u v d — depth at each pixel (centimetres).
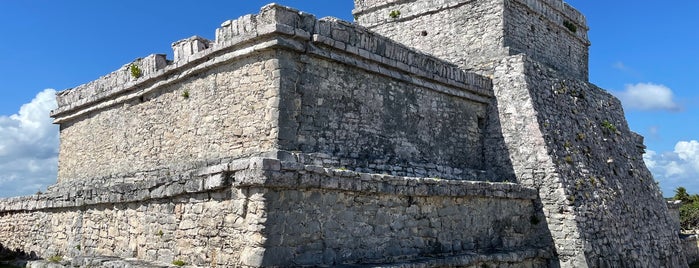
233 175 1080
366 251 1178
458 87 1791
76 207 1533
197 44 1533
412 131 1653
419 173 1622
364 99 1522
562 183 1652
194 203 1170
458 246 1398
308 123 1373
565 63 2283
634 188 1972
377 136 1542
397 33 2217
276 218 1030
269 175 1010
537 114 1764
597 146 1930
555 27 2245
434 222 1343
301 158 1312
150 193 1268
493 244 1513
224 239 1090
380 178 1201
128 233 1341
